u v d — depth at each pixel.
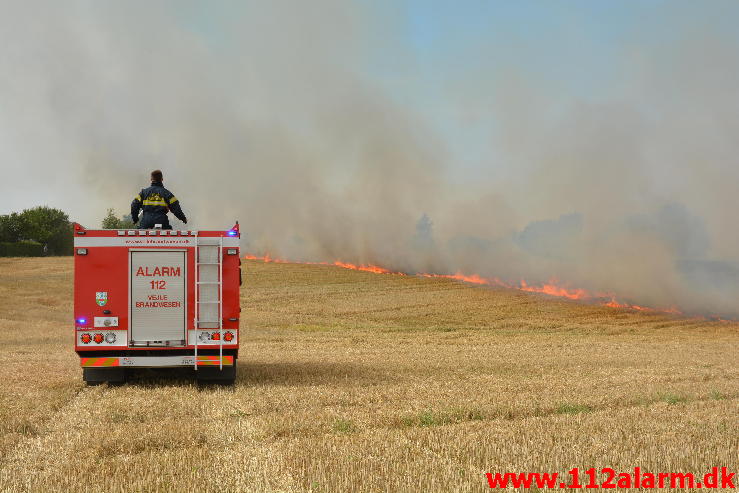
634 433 10.02
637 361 23.27
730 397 14.95
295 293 57.84
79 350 14.38
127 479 7.38
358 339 31.97
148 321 14.55
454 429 10.24
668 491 7.04
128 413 11.48
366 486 7.05
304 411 11.81
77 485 7.18
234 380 15.16
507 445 9.00
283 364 19.64
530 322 46.28
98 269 14.50
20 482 7.39
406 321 45.16
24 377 16.03
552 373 19.11
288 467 7.79
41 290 52.88
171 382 15.34
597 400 13.57
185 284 14.67
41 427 10.44
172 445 9.25
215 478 7.41
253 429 10.12
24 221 130.50
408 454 8.48
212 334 14.63
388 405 12.52
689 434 9.91
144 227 15.48
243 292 57.84
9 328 34.12
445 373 18.41
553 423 10.88
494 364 20.98
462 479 7.36
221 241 14.77
